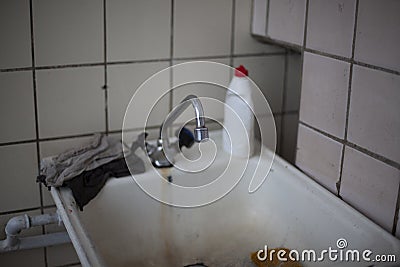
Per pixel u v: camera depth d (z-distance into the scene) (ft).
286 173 4.14
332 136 3.84
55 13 4.02
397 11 3.18
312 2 3.91
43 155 4.29
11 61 3.99
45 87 4.15
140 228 4.12
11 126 4.13
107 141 4.27
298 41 4.11
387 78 3.31
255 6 4.59
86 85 4.27
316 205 3.81
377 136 3.44
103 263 3.10
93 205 3.91
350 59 3.58
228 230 4.35
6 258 4.39
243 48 4.72
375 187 3.51
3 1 3.86
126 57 4.33
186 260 4.09
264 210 4.33
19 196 4.31
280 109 5.02
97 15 4.15
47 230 4.43
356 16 3.50
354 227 3.50
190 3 4.42
